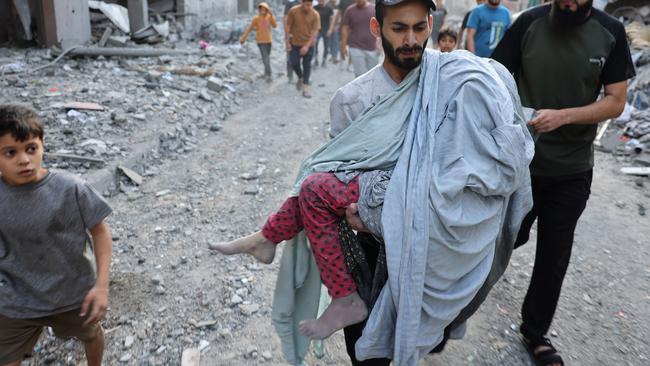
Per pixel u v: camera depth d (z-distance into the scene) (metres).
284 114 7.62
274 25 9.63
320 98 8.74
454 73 1.67
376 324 1.63
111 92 7.00
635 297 3.40
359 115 1.71
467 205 1.58
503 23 6.31
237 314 3.04
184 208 4.42
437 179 1.55
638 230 4.39
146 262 3.58
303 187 1.67
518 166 1.60
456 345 2.83
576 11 2.20
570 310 3.22
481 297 2.11
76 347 2.69
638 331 3.04
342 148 1.71
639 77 7.88
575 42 2.29
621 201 4.99
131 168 5.04
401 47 1.63
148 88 7.49
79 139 5.34
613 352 2.86
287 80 9.97
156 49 10.20
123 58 9.54
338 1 12.45
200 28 13.98
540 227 2.55
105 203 2.04
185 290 3.26
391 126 1.66
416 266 1.54
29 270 1.97
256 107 7.95
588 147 2.44
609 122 7.06
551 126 2.15
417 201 1.54
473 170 1.54
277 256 3.70
